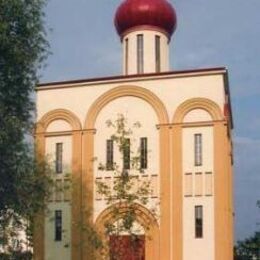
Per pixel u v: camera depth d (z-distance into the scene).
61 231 46.12
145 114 46.44
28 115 35.47
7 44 32.84
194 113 45.59
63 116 47.94
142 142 46.03
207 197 44.16
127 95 47.03
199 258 43.41
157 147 45.66
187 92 45.94
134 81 47.03
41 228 46.22
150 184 44.28
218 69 45.69
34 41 34.81
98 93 47.62
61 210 46.44
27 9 34.53
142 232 44.34
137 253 43.69
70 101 48.06
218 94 45.38
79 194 46.31
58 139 47.78
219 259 42.97
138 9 50.59
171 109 45.97
